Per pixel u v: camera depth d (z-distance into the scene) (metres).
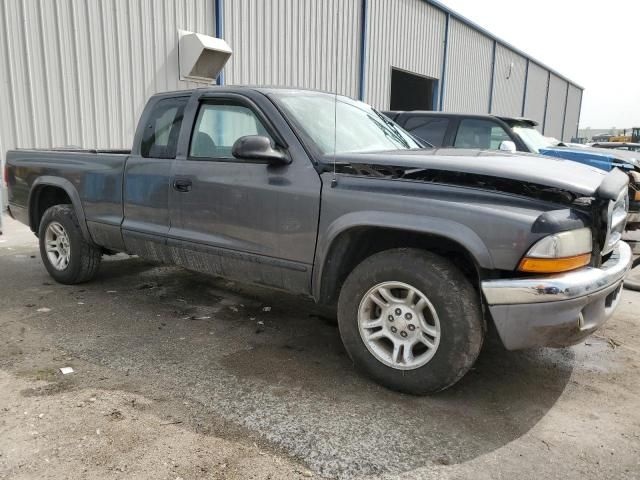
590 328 2.89
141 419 2.78
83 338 3.86
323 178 3.30
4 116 8.30
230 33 11.64
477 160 3.11
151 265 6.00
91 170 4.73
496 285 2.74
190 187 3.94
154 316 4.37
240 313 4.50
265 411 2.90
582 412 3.00
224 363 3.50
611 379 3.43
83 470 2.35
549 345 2.82
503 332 2.78
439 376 2.95
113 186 4.55
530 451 2.61
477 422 2.86
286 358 3.61
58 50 8.83
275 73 13.05
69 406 2.89
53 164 5.09
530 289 2.67
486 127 7.89
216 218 3.82
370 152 3.54
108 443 2.55
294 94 3.92
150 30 10.11
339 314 3.30
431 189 2.97
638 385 3.35
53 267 5.20
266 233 3.55
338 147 3.58
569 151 7.73
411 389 3.07
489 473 2.42
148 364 3.46
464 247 2.80
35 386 3.11
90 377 3.25
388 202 3.03
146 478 2.31
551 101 36.28
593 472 2.46
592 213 2.88
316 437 2.66
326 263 3.33
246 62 12.17
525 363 3.63
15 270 5.68
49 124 8.86
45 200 5.48
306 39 13.85
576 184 2.84
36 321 4.18
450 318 2.87
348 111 4.16
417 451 2.57
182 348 3.73
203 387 3.16
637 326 4.42
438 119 8.16
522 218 2.70
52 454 2.46
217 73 11.16
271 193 3.49
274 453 2.52
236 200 3.67
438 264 2.92
